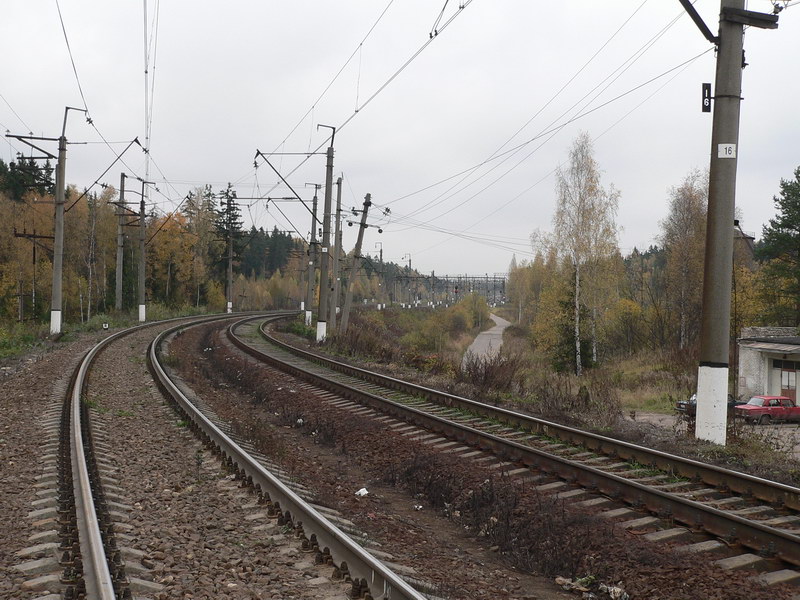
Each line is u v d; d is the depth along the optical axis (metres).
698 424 12.10
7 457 9.95
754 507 8.05
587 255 41.72
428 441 12.34
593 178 42.22
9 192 73.69
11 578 5.59
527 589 6.41
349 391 17.55
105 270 71.25
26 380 18.72
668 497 7.76
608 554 6.85
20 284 60.91
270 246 161.62
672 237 51.84
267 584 5.68
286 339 38.59
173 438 11.91
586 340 41.50
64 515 7.27
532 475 9.78
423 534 7.98
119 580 5.28
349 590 5.54
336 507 8.45
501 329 117.25
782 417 21.36
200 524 7.26
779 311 45.09
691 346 33.88
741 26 11.91
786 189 43.69
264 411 17.09
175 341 33.53
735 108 11.95
